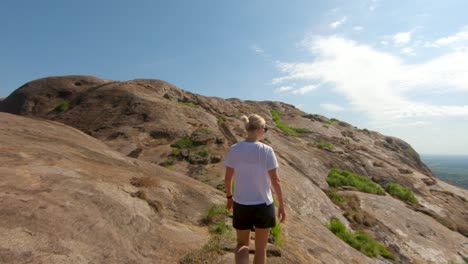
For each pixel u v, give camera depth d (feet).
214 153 47.21
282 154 61.16
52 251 10.98
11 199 12.76
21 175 15.25
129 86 75.51
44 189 14.64
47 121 33.12
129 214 15.78
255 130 12.32
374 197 56.75
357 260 27.20
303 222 31.30
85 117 60.95
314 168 62.39
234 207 11.96
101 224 13.87
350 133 119.55
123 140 49.75
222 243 16.62
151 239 14.88
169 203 19.90
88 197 15.43
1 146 18.78
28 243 10.80
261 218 11.55
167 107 63.36
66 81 85.30
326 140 91.66
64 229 12.37
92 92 73.67
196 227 18.39
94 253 12.00
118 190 17.90
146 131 53.16
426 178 83.15
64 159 20.07
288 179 45.52
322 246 24.48
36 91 80.18
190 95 90.17
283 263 17.31
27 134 24.16
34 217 12.19
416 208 59.00
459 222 59.72
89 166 20.51
